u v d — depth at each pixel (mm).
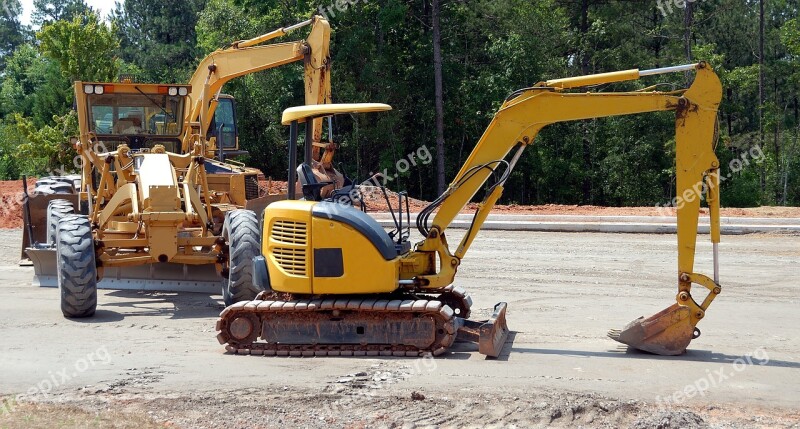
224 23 40562
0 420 6363
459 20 41469
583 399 6816
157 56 56750
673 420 6262
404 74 40125
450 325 8305
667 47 45750
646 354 8641
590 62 43594
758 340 9578
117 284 12484
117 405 6766
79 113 12797
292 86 38781
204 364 8062
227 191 14242
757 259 16516
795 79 48219
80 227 10773
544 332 9984
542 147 42438
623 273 14891
